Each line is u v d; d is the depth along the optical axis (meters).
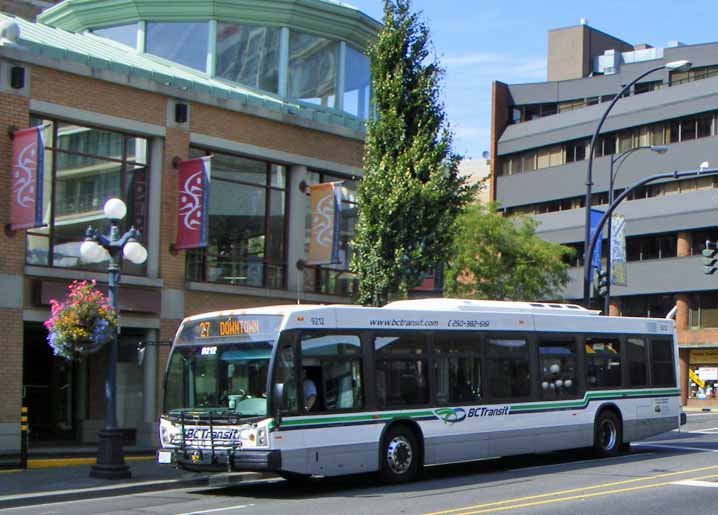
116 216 17.89
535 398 19.38
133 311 22.30
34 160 19.89
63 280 21.19
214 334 16.34
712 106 56.47
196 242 22.78
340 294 27.06
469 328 18.45
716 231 56.56
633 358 21.86
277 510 13.43
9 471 18.83
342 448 15.95
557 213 64.12
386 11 23.69
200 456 15.72
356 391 16.39
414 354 17.38
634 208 59.66
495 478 17.25
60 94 21.22
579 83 67.62
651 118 59.53
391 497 14.73
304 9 27.05
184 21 26.53
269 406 15.17
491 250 37.06
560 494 14.41
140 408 23.12
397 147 23.19
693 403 56.81
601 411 20.81
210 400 16.09
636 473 17.33
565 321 20.44
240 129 24.64
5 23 20.70
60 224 21.48
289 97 27.14
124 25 27.14
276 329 15.57
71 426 23.77
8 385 20.19
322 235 25.45
